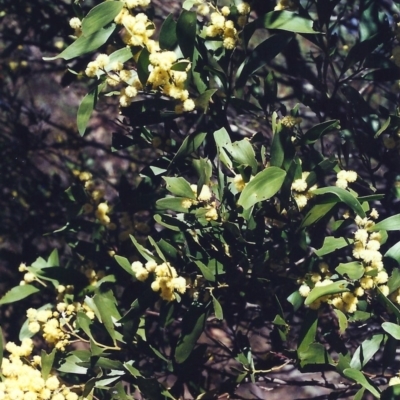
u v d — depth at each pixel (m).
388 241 0.80
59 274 0.78
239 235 0.67
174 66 0.62
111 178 1.13
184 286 0.64
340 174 0.65
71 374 0.77
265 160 0.71
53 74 1.17
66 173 1.12
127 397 0.68
